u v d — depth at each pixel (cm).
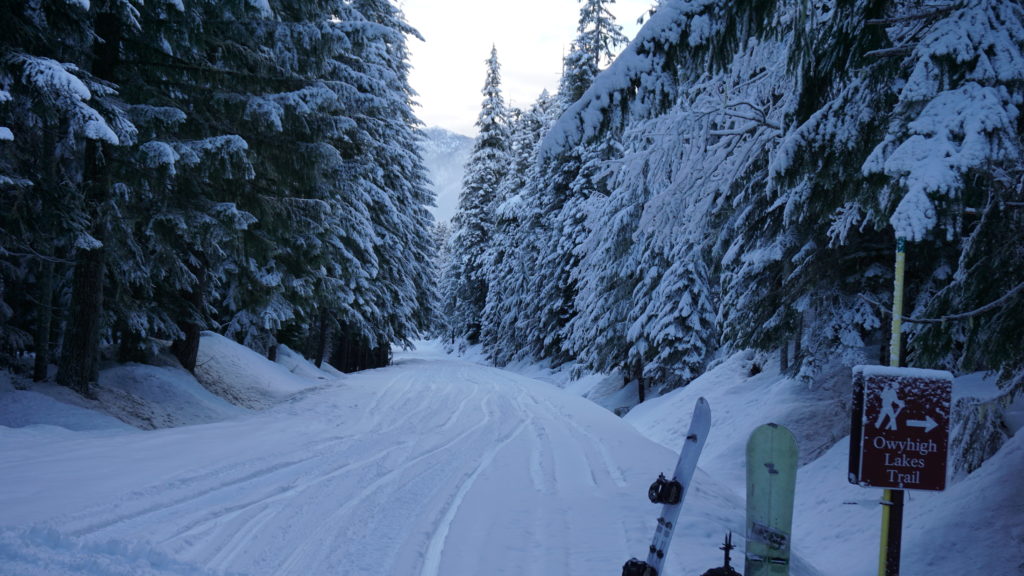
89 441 978
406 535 602
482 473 909
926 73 509
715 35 659
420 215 4100
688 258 1614
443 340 7694
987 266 546
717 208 973
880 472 356
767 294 1348
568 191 3634
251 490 748
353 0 2916
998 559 646
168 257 1438
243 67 1408
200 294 1703
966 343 573
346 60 2331
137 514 618
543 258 3769
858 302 1222
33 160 1200
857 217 826
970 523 715
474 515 679
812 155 679
